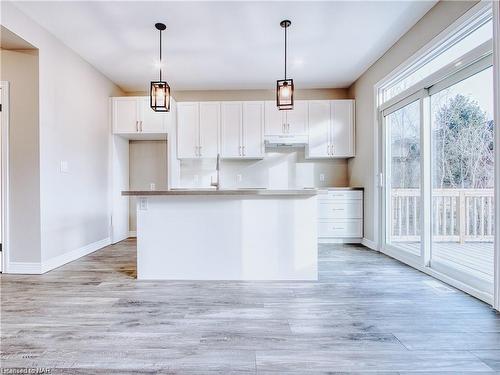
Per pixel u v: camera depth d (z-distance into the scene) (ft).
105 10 9.18
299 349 5.32
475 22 7.63
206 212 9.19
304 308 7.09
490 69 7.44
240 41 11.29
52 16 9.47
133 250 13.57
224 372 4.68
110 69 13.88
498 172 6.63
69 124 11.64
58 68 10.96
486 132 7.60
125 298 7.72
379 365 4.85
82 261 11.58
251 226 9.15
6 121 9.91
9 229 9.95
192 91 17.10
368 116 14.11
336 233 15.10
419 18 9.79
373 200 13.61
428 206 9.86
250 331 5.98
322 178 17.11
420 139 10.03
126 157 16.85
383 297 7.75
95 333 5.90
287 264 9.12
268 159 17.19
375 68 13.28
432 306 7.16
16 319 6.51
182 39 11.09
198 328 6.10
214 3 8.89
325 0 8.80
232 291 8.21
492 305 7.09
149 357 5.09
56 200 10.80
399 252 11.57
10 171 9.93
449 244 9.08
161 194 8.86
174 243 9.24
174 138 15.79
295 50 12.10
